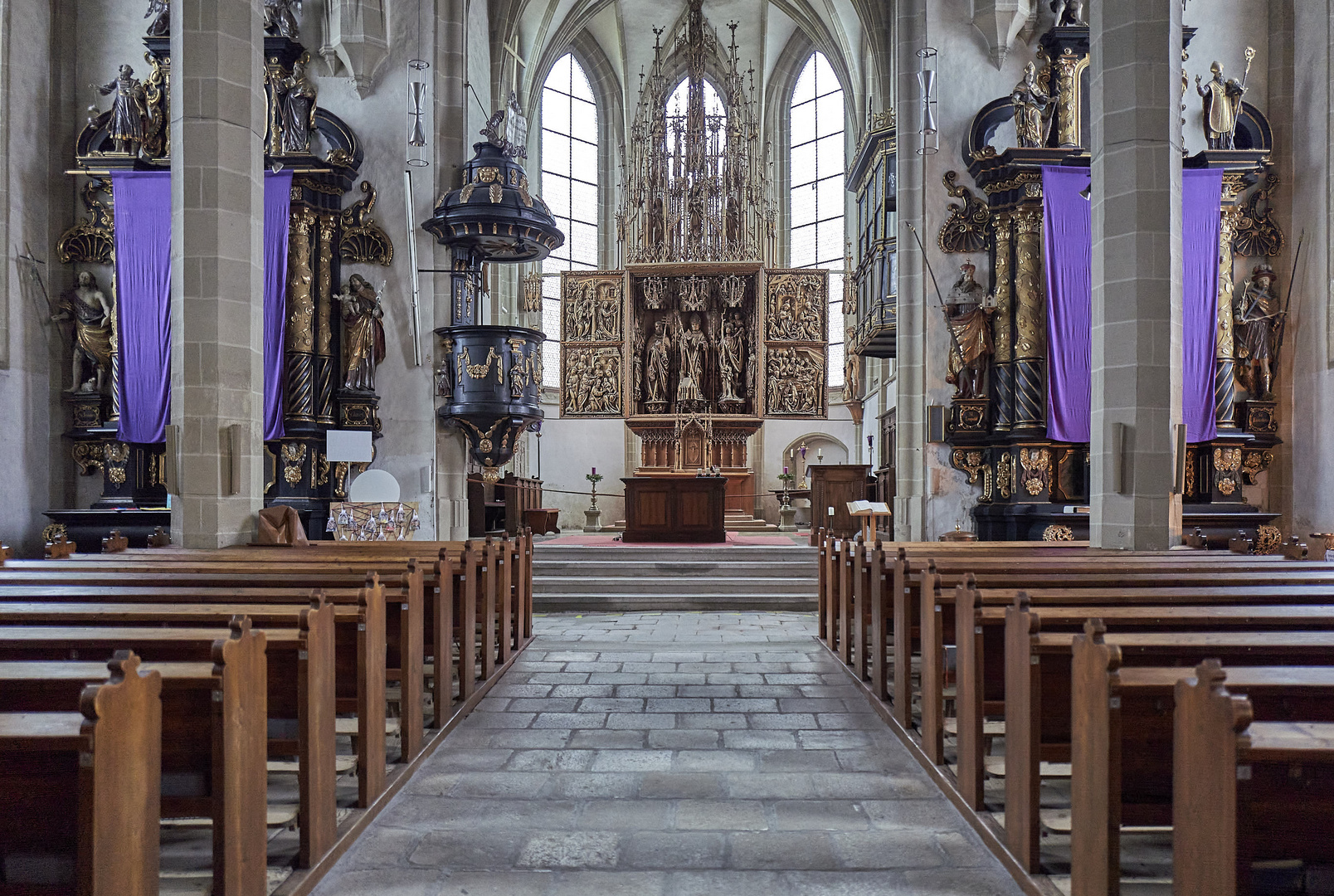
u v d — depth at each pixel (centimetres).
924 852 455
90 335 1625
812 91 2977
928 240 1658
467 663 724
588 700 758
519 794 537
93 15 1691
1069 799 494
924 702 584
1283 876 309
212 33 1007
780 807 517
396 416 1659
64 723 278
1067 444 1556
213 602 554
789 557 1520
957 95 1662
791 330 2083
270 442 1557
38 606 513
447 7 1716
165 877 402
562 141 2930
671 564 1442
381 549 942
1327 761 258
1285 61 1609
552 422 2873
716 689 796
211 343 1004
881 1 1948
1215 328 1496
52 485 1631
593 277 2100
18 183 1580
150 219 1515
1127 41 984
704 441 2148
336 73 1680
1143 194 976
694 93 2383
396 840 470
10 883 301
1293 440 1591
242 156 1029
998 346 1597
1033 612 418
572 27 2623
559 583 1379
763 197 2559
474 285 1694
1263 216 1600
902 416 1659
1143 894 383
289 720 467
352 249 1659
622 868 438
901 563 665
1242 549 877
